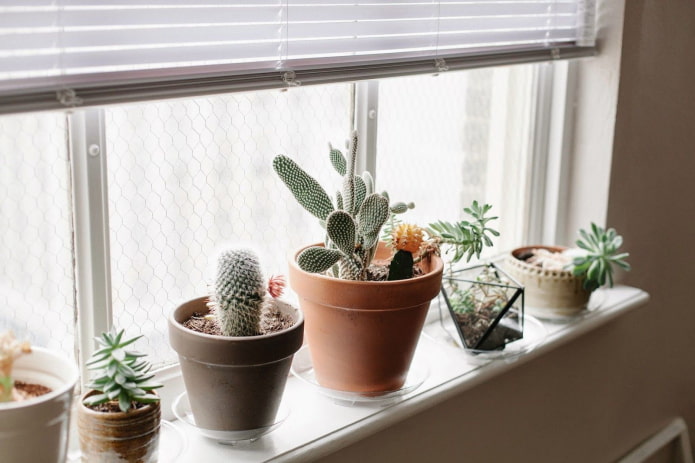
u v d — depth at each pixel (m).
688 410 2.13
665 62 1.71
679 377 2.05
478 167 1.59
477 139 1.57
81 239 1.00
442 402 1.35
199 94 0.98
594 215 1.68
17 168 0.94
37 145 0.95
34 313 0.99
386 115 1.37
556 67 1.64
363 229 1.12
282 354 1.01
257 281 0.99
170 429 1.10
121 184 1.05
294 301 1.30
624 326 1.78
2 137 0.92
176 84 0.96
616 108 1.61
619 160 1.65
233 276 0.98
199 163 1.12
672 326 1.97
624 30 1.56
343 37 1.14
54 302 1.01
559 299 1.47
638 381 1.89
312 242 1.31
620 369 1.81
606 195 1.65
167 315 1.14
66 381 0.90
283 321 1.10
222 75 1.00
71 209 1.00
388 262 1.27
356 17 1.15
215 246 1.17
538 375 1.56
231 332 1.01
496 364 1.32
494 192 1.64
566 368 1.63
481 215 1.34
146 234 1.09
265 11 1.04
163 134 1.07
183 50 0.97
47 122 0.96
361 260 1.14
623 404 1.85
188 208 1.13
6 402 0.84
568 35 1.54
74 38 0.88
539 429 1.61
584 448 1.76
